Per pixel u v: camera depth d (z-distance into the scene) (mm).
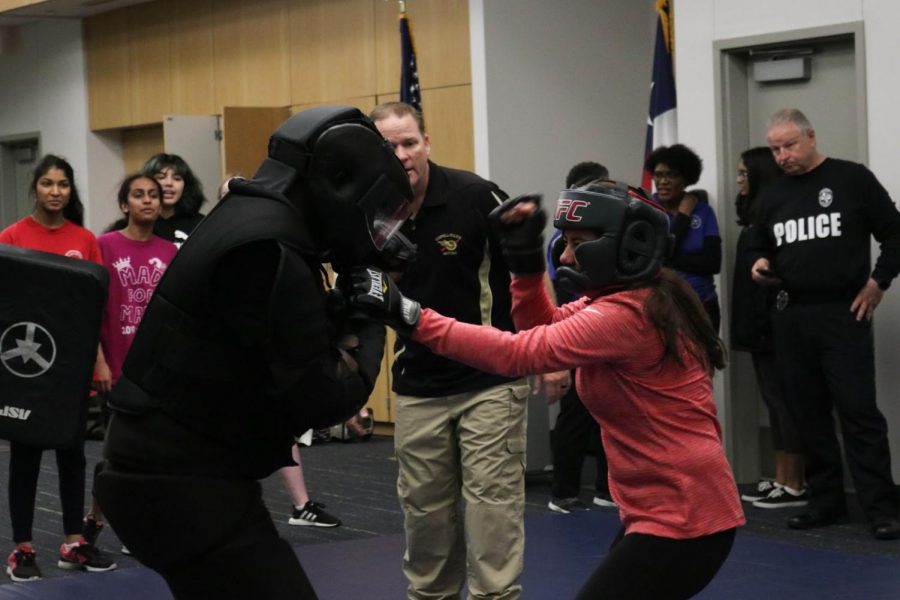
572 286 3391
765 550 6512
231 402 3002
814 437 7000
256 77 11922
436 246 4586
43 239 6617
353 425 6164
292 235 2955
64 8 13250
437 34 10172
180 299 2977
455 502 4707
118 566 6617
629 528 3434
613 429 3430
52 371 5352
